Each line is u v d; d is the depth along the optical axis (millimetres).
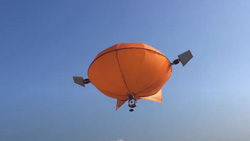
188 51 19109
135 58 17562
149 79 18266
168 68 19078
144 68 17766
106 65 17969
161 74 18656
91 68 18812
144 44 18391
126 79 18000
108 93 19797
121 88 18672
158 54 18203
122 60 17609
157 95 21031
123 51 17562
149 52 17812
